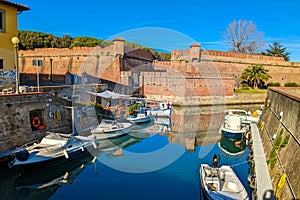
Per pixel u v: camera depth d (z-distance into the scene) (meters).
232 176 9.67
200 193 9.78
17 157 11.05
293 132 9.13
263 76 42.03
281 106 13.24
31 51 34.84
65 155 12.36
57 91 19.25
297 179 6.92
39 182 11.39
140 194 9.80
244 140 17.94
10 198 10.21
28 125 14.05
